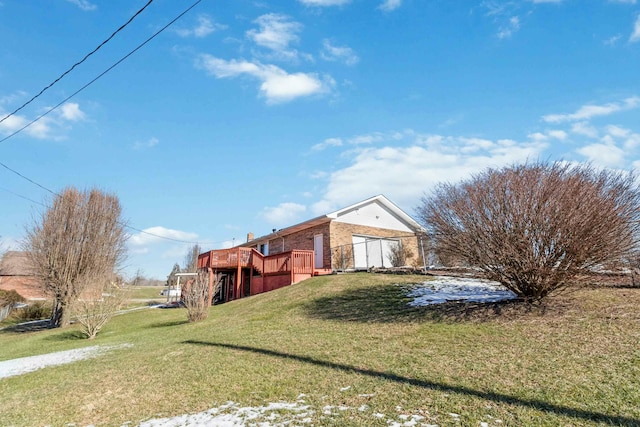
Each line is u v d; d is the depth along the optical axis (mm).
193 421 4703
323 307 11758
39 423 5234
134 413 5238
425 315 8969
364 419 4262
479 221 8211
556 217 7418
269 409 4828
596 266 7594
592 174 7742
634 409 3992
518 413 4090
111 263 23141
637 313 7145
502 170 8547
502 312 8242
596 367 5148
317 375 5945
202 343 9266
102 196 23500
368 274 16234
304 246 23281
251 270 21891
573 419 3881
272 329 9984
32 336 18297
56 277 21469
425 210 9570
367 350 7035
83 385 6836
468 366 5676
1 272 34938
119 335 14664
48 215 22203
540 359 5648
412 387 5082
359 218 22375
